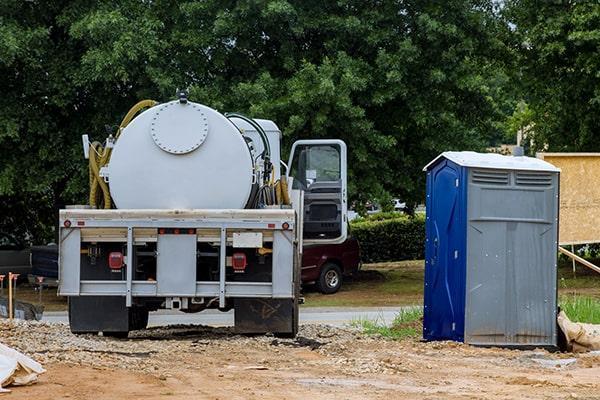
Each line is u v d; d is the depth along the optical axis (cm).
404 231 5175
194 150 1762
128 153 1772
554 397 1148
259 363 1438
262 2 3491
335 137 3562
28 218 4209
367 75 3531
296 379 1262
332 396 1117
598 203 2516
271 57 3759
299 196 1964
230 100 3491
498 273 1681
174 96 3462
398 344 1728
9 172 3512
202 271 1744
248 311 1766
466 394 1163
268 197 1892
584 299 2250
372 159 3600
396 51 3625
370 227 5116
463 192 1670
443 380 1292
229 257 1717
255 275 1723
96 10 3447
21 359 1144
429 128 3744
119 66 3347
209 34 3622
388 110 3716
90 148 1822
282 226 1705
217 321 2656
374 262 5094
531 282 1692
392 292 3634
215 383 1202
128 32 3356
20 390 1100
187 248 1711
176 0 3703
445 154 1725
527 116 4059
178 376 1258
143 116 1775
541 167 1691
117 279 1730
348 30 3572
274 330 1767
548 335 1697
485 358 1542
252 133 2089
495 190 1680
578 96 3628
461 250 1677
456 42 3644
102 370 1270
